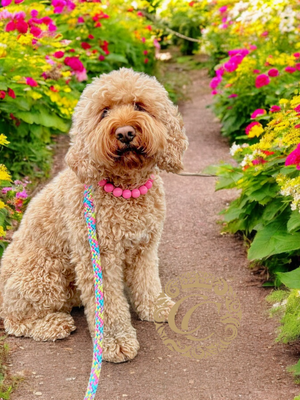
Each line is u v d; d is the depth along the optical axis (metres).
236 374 1.26
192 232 1.97
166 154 1.30
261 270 1.69
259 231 1.58
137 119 1.19
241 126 2.85
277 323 1.44
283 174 1.59
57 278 1.41
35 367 1.29
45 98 2.53
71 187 1.35
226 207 2.14
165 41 5.74
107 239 1.30
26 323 1.43
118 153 1.20
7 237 1.84
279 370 1.27
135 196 1.29
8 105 2.28
